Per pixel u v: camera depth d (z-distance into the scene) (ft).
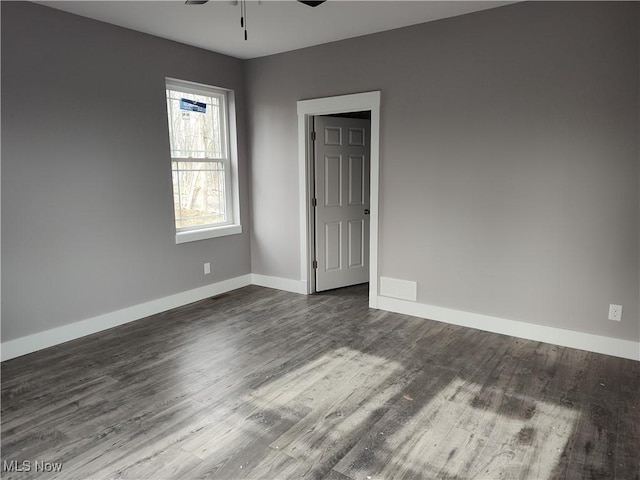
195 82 14.30
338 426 7.77
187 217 15.05
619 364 10.04
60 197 11.18
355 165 16.31
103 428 7.73
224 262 16.17
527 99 10.86
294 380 9.46
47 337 11.19
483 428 7.67
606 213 10.21
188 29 12.41
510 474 6.55
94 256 12.06
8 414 8.16
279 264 16.56
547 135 10.70
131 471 6.66
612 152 9.98
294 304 14.74
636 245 9.96
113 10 10.85
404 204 13.19
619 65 9.69
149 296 13.65
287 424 7.85
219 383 9.35
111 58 11.98
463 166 12.01
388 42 12.73
